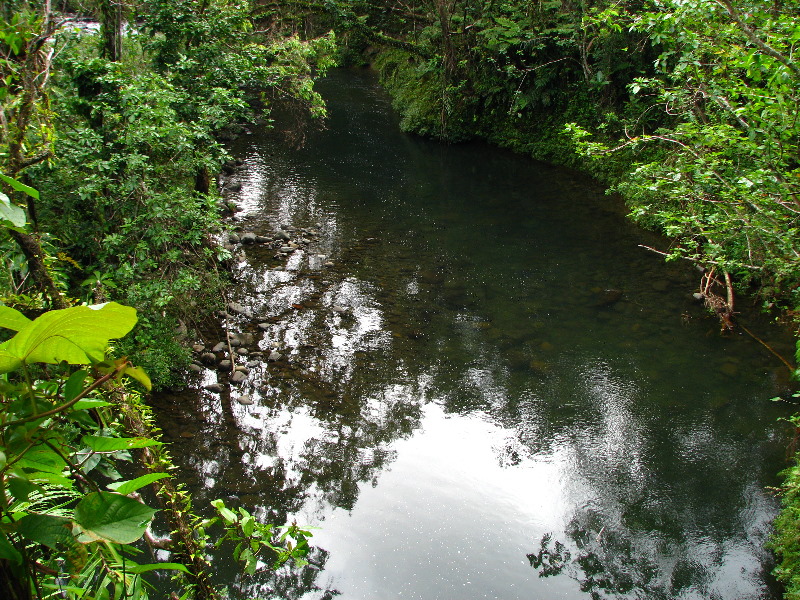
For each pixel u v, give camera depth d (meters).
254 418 6.72
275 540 5.11
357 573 5.00
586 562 5.22
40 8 4.88
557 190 14.64
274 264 10.27
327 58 11.80
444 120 17.92
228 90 8.78
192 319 8.06
